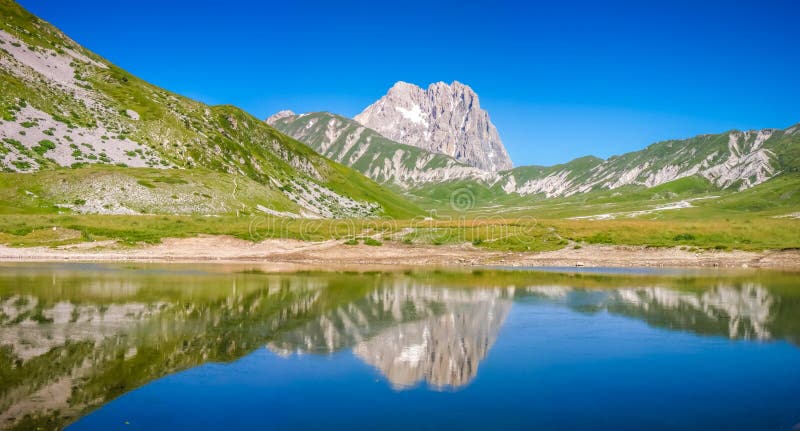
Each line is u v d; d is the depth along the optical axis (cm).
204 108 16725
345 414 1598
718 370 2052
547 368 2069
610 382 1911
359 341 2452
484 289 4162
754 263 6250
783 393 1805
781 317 3064
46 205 8431
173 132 13738
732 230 7994
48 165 10081
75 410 1602
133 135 12825
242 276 4838
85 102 13362
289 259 6456
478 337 2555
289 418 1559
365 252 6900
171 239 7000
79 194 8950
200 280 4484
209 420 1540
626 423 1552
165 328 2647
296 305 3359
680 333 2667
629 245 7112
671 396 1772
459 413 1612
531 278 4931
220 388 1808
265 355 2206
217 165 13588
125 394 1738
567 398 1745
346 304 3422
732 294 3941
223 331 2608
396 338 2517
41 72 13762
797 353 2297
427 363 2123
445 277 4981
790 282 4656
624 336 2594
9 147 10088
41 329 2567
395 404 1681
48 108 12112
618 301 3603
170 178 10494
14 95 11769
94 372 1950
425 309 3278
